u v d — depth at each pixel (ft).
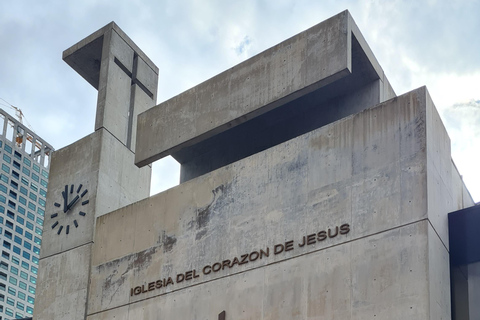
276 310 59.72
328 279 57.72
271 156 66.64
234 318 62.13
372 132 60.75
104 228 77.51
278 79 69.67
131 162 85.46
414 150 57.82
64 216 81.82
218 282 64.90
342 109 72.08
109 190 81.35
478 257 57.00
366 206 58.29
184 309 66.13
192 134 74.64
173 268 69.21
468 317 55.77
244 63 73.31
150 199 75.10
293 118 75.97
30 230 373.61
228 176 69.31
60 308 76.59
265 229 63.82
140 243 73.41
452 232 58.85
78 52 90.12
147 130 79.41
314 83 66.69
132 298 71.00
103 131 82.79
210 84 75.51
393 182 57.72
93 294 74.69
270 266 61.87
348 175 60.54
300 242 60.90
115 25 88.74
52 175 85.76
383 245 55.98
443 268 56.18
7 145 375.25
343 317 55.62
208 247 67.41
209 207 69.41
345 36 66.13
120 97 87.04
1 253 354.54
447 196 60.49
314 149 63.77
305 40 69.00
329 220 59.93
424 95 59.21
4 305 347.56
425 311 51.85
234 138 80.02
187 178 82.74
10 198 368.27
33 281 366.63
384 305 53.93
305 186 62.85
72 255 78.54
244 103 71.41
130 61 89.97
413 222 55.31
